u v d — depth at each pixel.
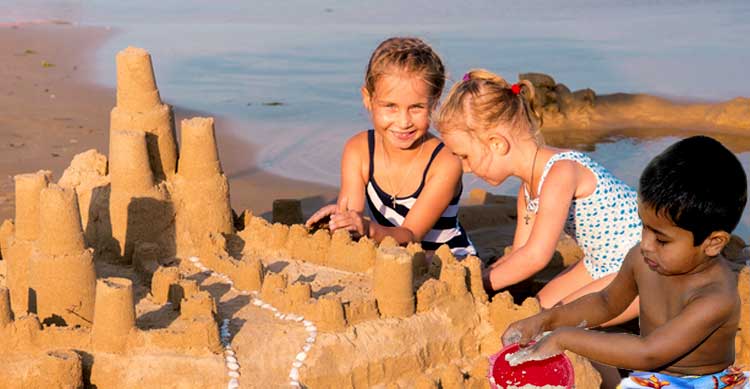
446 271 4.45
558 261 6.48
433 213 5.55
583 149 11.18
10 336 3.89
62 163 9.80
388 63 5.18
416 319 4.29
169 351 3.91
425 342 4.27
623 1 23.45
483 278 4.85
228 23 21.38
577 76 14.96
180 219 5.01
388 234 5.29
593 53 16.70
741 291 4.84
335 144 11.23
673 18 20.55
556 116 12.33
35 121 11.90
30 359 3.84
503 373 3.56
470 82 4.90
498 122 4.82
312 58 16.81
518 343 3.59
